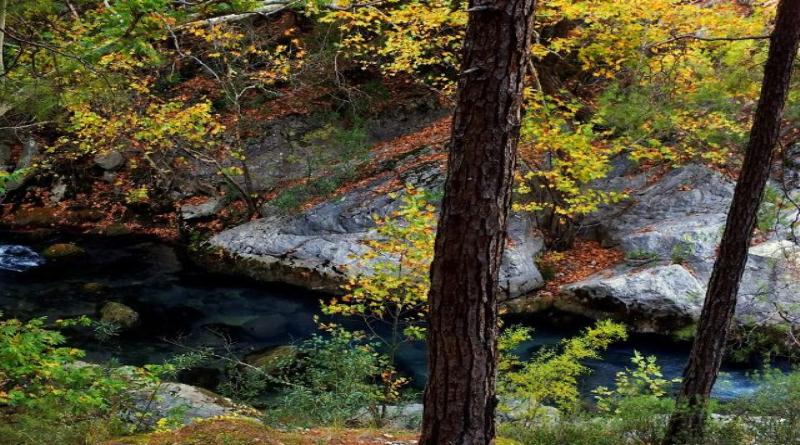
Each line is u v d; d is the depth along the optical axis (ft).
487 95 11.16
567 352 23.09
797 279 34.45
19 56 23.00
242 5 24.22
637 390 23.65
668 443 19.72
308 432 19.56
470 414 12.59
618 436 20.61
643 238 43.93
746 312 33.68
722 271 19.42
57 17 30.04
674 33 33.91
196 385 31.73
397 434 20.10
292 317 42.55
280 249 48.60
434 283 12.30
